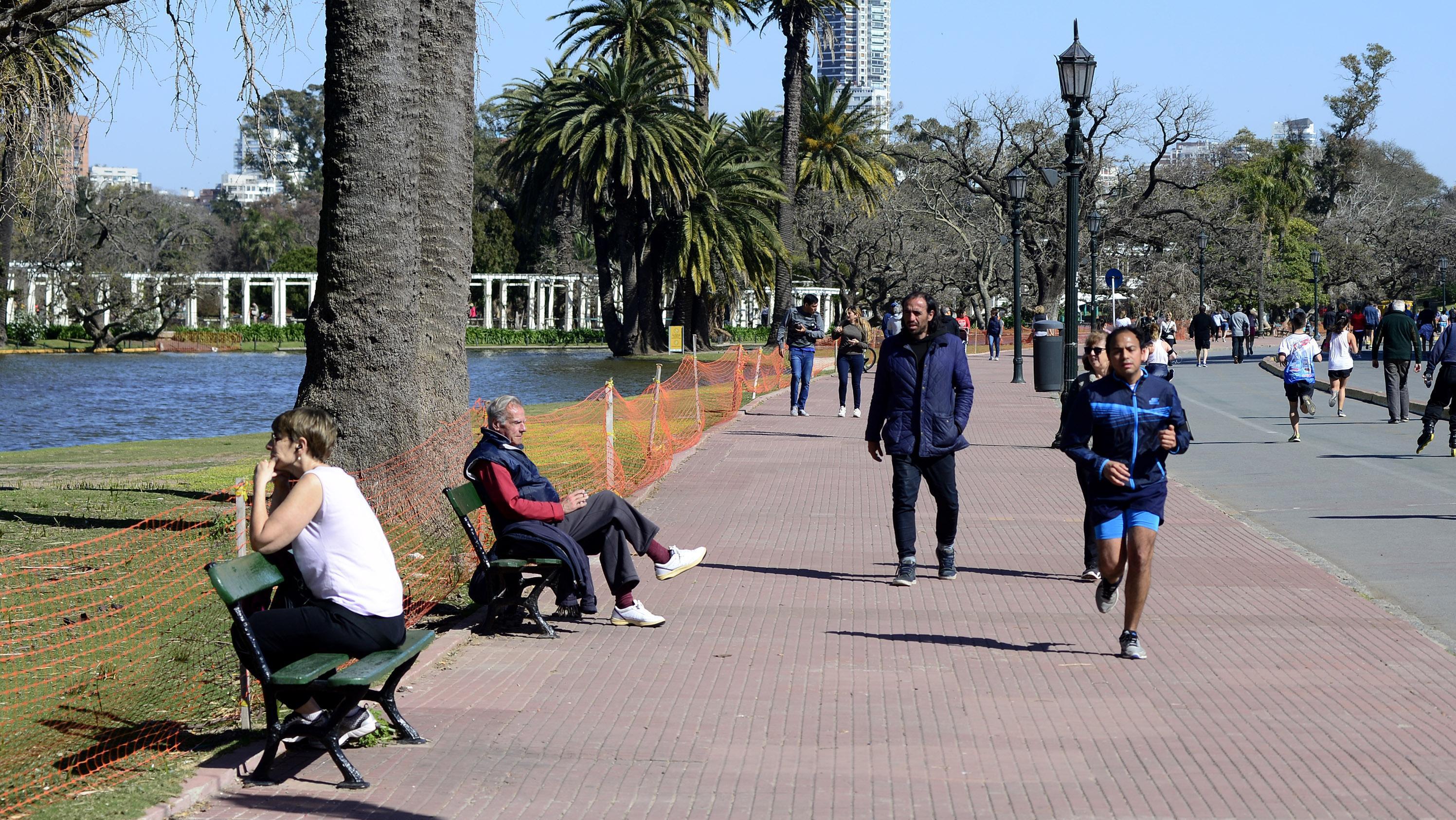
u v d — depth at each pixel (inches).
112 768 200.2
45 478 581.6
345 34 391.9
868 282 2930.6
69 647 275.4
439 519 383.6
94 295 2778.1
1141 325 773.3
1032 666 266.8
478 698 244.5
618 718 231.5
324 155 399.9
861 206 2819.9
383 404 394.9
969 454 674.8
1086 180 2182.6
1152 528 270.4
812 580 357.4
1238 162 3745.1
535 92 2269.9
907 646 284.2
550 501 301.6
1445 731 221.6
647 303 2504.9
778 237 2288.4
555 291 4234.7
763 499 512.7
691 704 240.2
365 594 210.8
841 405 896.9
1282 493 530.3
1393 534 427.5
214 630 290.8
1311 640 287.4
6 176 568.4
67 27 512.7
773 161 2640.3
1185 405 1038.4
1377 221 3978.8
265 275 3772.1
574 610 309.4
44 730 221.3
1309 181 3927.2
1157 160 2207.2
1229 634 293.1
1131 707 237.6
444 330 414.0
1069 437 274.1
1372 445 714.2
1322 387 1226.0
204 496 505.4
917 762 207.6
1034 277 2901.1
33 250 2357.3
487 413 306.0
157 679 254.2
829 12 2192.4
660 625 303.7
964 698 243.9
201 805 189.0
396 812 185.9
